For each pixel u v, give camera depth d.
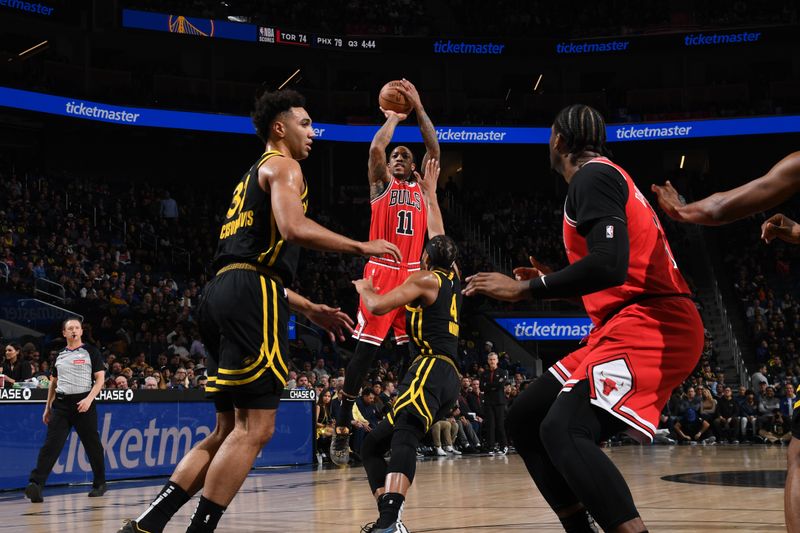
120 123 36.56
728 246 41.66
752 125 41.25
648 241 4.52
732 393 29.62
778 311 36.44
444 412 6.82
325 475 15.36
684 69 45.41
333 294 33.75
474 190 45.22
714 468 15.47
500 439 23.00
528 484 12.67
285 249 5.43
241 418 5.30
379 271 8.23
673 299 4.50
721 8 44.75
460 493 11.20
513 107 46.72
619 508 4.15
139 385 19.12
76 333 11.95
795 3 43.44
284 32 40.62
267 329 5.28
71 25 36.47
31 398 13.76
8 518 9.13
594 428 4.33
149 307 27.58
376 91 45.94
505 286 4.37
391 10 44.88
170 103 38.62
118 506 10.52
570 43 43.50
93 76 39.94
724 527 7.21
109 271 30.05
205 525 5.12
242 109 40.88
